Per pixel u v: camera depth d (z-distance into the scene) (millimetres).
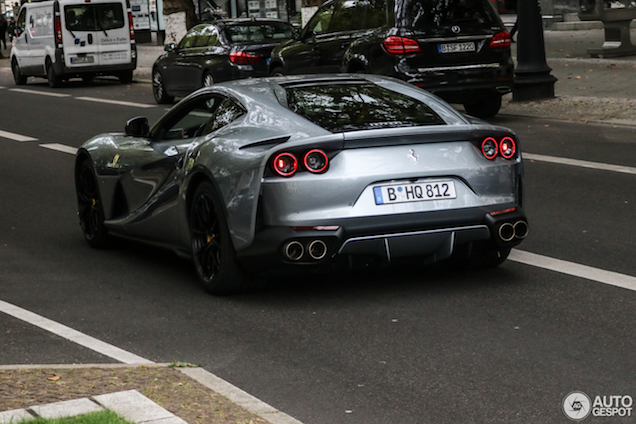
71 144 15961
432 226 6340
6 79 33000
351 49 15945
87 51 27828
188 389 4742
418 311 6270
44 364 5371
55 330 6125
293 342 5758
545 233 8492
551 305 6293
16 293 7141
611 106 16203
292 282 7145
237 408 4477
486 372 5102
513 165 6660
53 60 27719
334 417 4574
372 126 6477
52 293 7121
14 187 12188
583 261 7465
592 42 26531
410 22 15172
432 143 6453
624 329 5746
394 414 4582
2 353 5621
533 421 4438
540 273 7125
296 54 17547
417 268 7387
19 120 19891
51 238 9227
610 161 11797
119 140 8461
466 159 6484
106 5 28062
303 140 6234
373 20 15758
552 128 14758
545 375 5027
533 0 17406
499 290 6691
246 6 40031
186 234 7133
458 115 6828
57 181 12516
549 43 27266
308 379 5113
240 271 6645
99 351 5648
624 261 7426
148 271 7758
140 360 5480
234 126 6852
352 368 5258
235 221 6445
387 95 7078
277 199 6227
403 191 6324
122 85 27938
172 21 32312
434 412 4590
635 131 14008
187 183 6996
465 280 6988
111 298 6934
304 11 29656
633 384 4867
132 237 8148
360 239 6230
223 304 6648
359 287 6922
